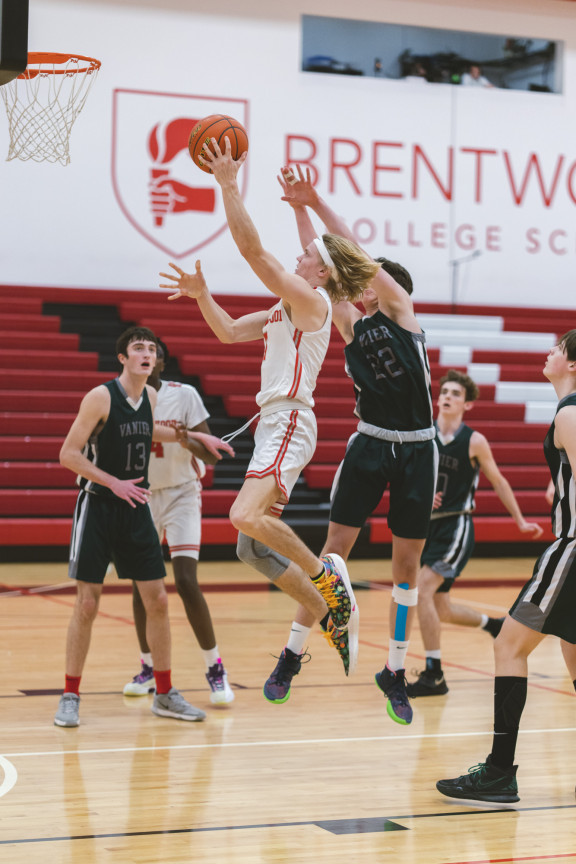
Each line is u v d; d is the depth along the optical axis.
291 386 4.34
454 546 6.33
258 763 4.67
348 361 4.97
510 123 16.95
